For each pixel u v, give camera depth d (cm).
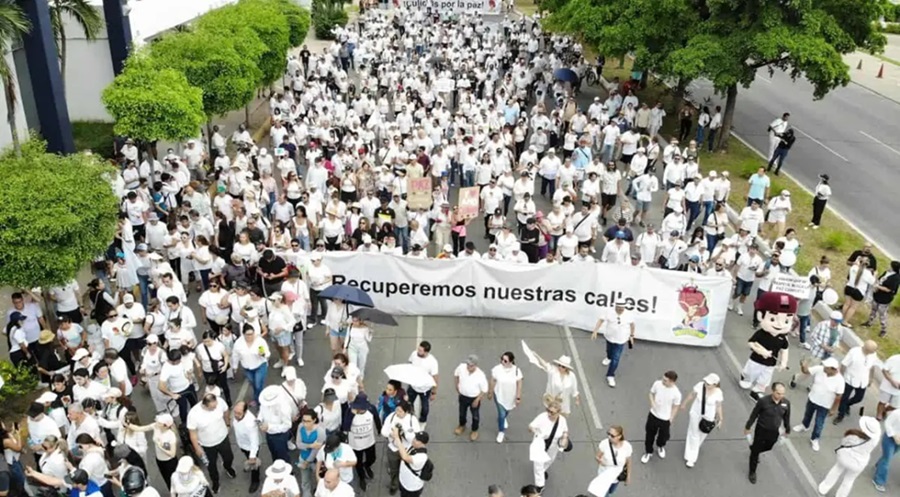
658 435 1088
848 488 1014
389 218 1622
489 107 2616
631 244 1812
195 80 2045
